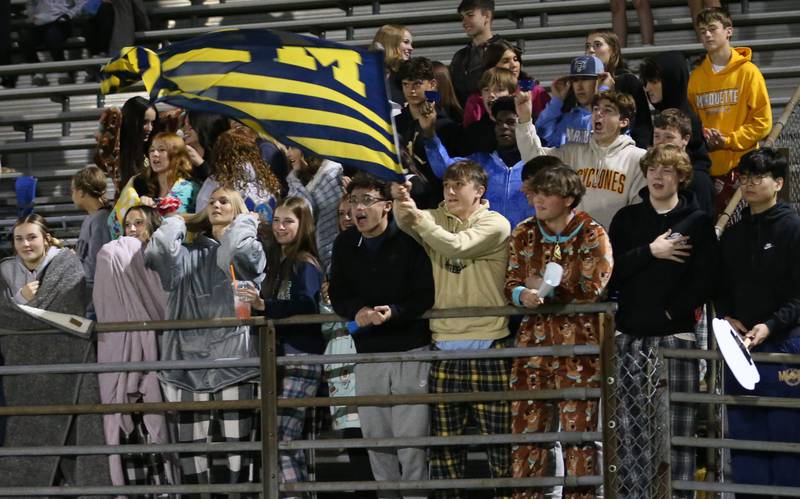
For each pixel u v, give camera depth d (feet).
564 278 69.46
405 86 84.17
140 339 76.23
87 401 76.07
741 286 71.15
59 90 134.10
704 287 70.64
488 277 72.13
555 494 72.18
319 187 87.86
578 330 69.77
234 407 71.61
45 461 75.82
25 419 76.43
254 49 71.72
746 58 98.07
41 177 131.64
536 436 68.74
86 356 75.77
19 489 74.13
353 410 77.30
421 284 70.64
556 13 130.41
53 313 74.84
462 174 72.08
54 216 123.54
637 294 70.85
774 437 69.72
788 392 69.67
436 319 72.95
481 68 102.22
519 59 95.91
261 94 70.79
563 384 69.97
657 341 70.90
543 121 89.97
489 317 71.82
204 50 71.97
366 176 71.26
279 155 89.76
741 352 65.46
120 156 97.96
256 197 83.92
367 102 71.15
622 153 80.23
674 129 80.43
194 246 77.20
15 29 142.72
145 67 71.87
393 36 98.89
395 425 72.08
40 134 137.18
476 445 72.59
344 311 71.10
